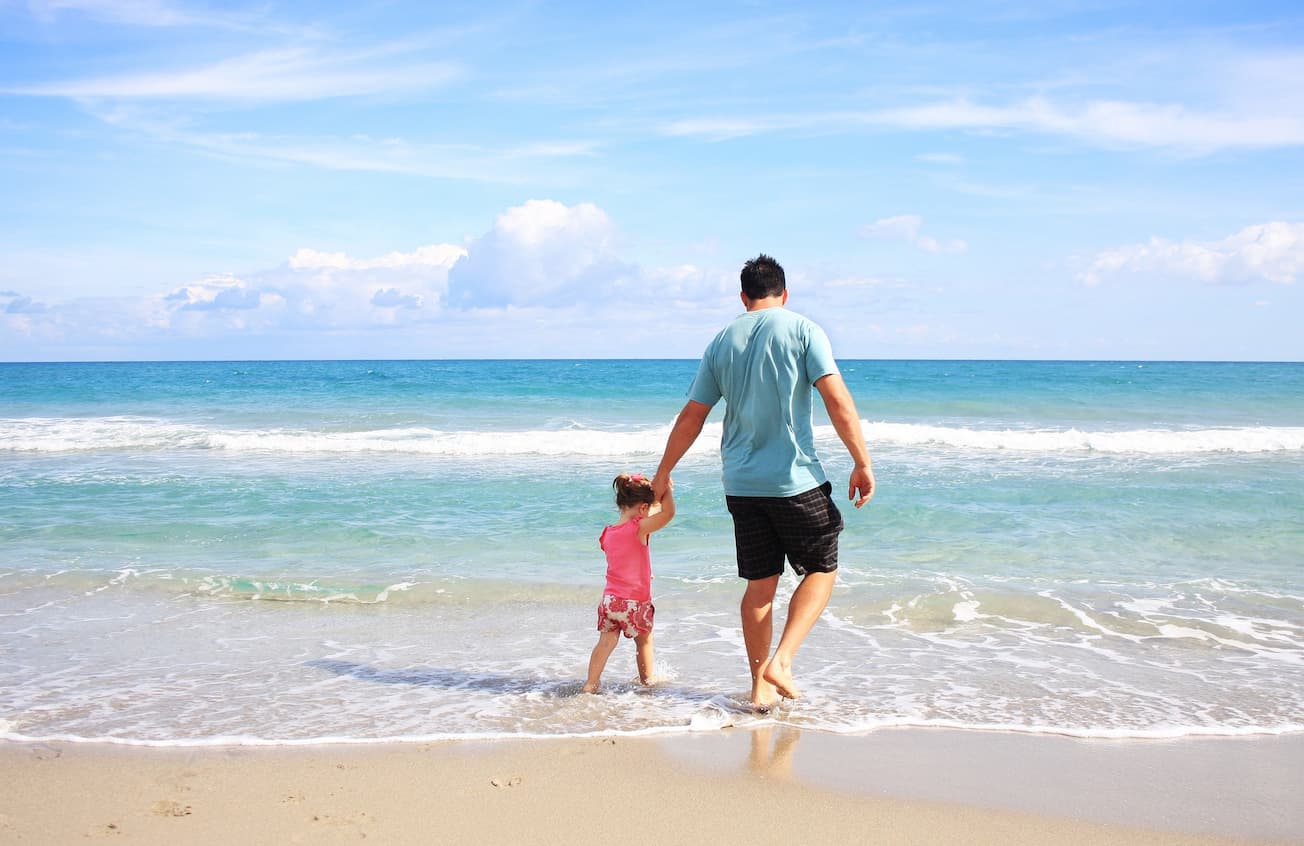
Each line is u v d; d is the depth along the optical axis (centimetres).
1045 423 2058
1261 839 291
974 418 2164
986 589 634
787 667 394
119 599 618
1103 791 327
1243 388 2958
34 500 980
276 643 525
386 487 1073
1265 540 793
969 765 350
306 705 417
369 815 303
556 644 524
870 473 387
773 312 398
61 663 483
